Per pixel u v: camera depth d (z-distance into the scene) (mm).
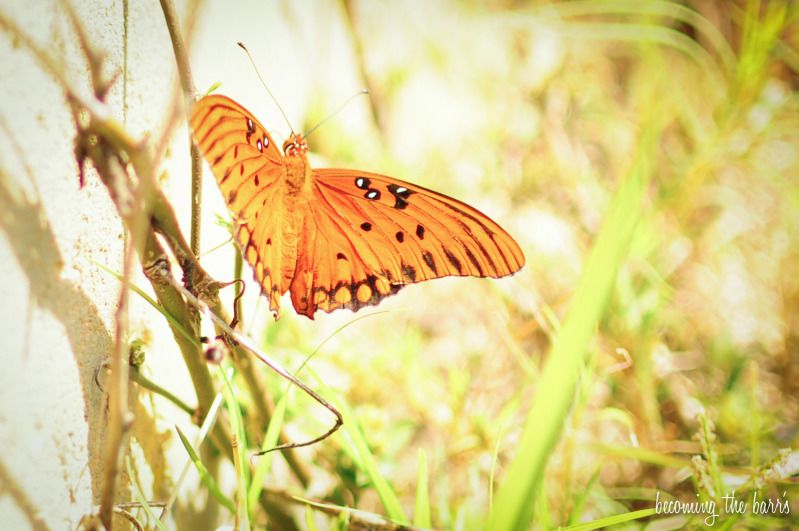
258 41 510
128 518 434
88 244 428
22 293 413
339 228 453
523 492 426
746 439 517
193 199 441
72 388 424
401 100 681
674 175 626
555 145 689
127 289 413
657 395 534
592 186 637
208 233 473
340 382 505
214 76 477
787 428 527
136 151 418
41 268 417
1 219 410
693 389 537
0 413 410
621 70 780
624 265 535
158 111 450
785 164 671
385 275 455
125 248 440
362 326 547
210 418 441
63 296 421
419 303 563
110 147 420
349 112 617
